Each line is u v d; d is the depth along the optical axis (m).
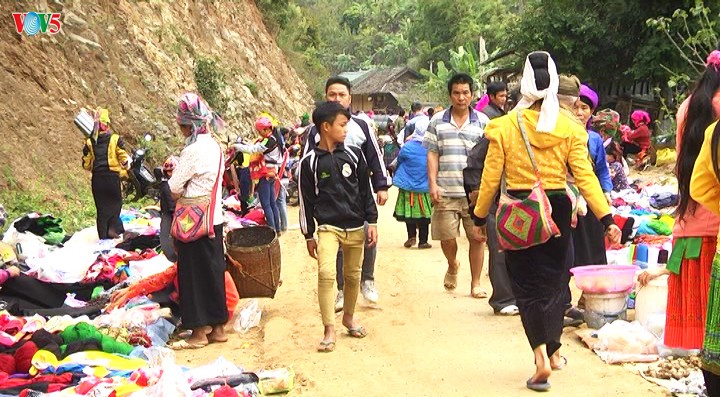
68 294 8.09
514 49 26.97
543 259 5.40
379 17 85.69
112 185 10.87
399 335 7.00
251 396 5.39
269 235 7.84
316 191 6.67
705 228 4.95
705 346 4.09
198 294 6.81
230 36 31.06
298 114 35.12
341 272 7.80
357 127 7.18
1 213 8.45
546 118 5.34
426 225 11.46
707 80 4.78
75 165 14.63
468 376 5.89
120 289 7.97
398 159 11.39
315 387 5.78
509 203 5.31
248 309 7.55
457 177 8.16
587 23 24.28
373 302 8.04
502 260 7.45
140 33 21.14
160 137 17.91
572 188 6.25
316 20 50.12
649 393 5.35
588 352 6.29
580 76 25.25
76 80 16.34
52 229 10.15
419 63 64.31
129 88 18.22
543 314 5.41
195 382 5.50
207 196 6.76
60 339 6.32
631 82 25.06
